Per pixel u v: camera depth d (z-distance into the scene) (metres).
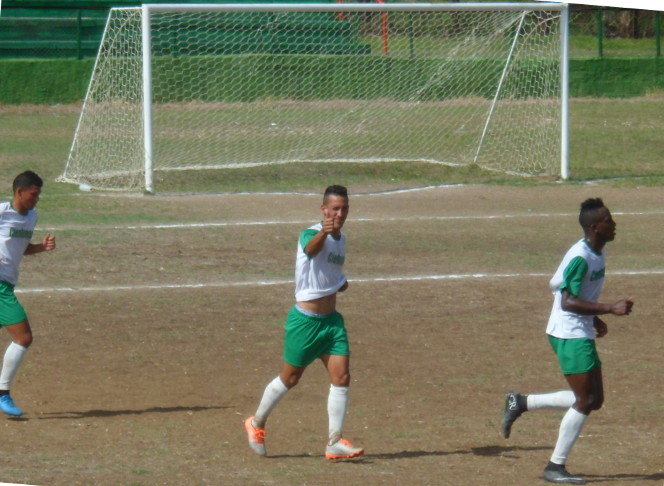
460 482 23.81
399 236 59.81
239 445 26.92
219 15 117.62
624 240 59.59
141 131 80.75
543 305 44.44
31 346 37.25
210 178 80.06
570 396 25.50
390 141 96.19
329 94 114.75
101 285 47.41
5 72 113.81
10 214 28.94
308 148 92.56
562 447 23.97
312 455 26.12
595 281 24.31
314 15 119.69
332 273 25.42
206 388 32.81
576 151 94.19
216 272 50.53
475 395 32.16
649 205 72.38
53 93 115.88
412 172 85.06
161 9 73.69
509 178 83.81
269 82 114.25
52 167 82.06
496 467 25.16
